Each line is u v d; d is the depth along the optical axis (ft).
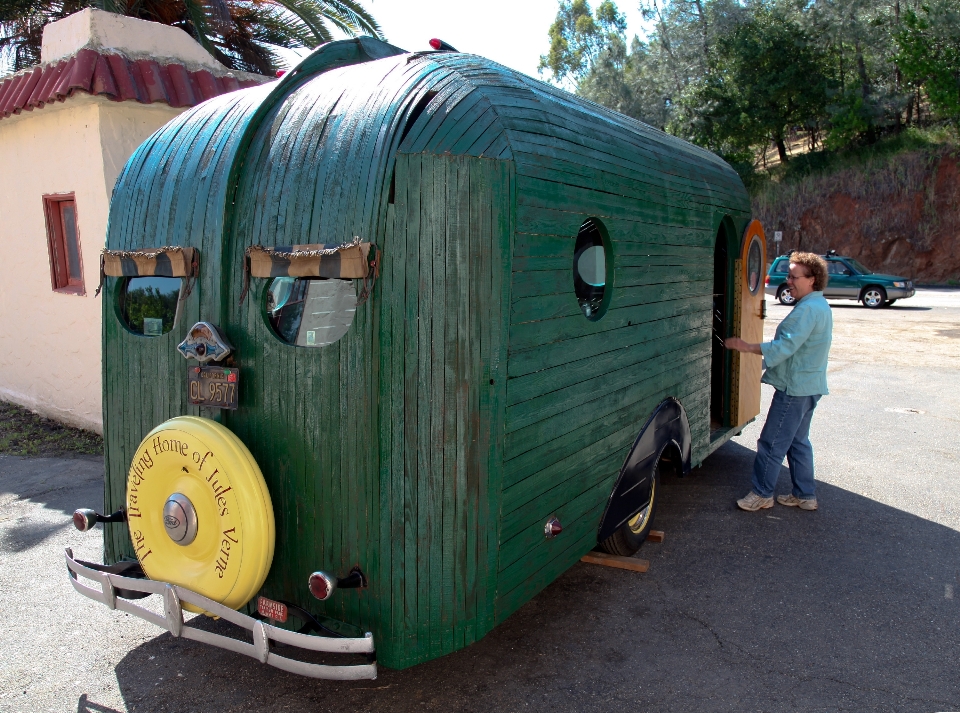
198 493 8.66
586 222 11.01
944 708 9.66
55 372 23.44
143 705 9.70
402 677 10.35
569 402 10.42
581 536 11.13
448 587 8.52
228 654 11.00
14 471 19.30
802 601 12.69
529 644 11.25
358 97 9.03
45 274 23.13
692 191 14.98
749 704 9.73
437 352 8.27
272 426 8.96
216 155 9.78
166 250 9.65
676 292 14.34
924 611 12.34
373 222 8.09
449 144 8.34
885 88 94.27
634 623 11.92
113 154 20.25
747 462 21.48
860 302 65.51
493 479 8.78
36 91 20.40
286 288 9.07
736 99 97.14
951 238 84.99
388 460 8.23
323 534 8.68
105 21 20.31
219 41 37.40
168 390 10.05
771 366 15.96
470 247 8.39
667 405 14.10
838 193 91.86
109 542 11.12
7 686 10.09
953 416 26.25
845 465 20.70
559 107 10.82
